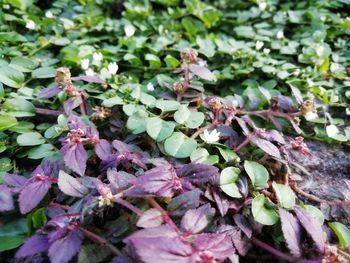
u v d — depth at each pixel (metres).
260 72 0.30
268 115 0.24
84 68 0.26
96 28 0.34
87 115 0.23
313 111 0.23
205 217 0.15
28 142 0.20
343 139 0.23
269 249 0.16
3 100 0.23
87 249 0.15
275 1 0.39
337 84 0.29
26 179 0.18
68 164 0.17
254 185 0.18
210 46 0.31
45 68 0.26
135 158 0.18
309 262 0.14
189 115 0.21
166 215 0.15
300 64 0.31
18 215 0.17
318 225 0.15
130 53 0.30
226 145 0.21
